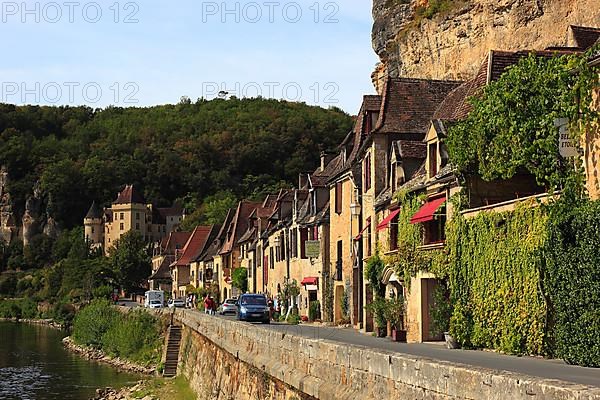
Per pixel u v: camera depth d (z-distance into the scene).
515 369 18.50
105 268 139.50
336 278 49.62
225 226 99.75
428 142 32.50
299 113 192.75
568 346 20.78
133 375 58.19
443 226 30.83
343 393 15.21
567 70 23.00
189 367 47.12
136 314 70.50
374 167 39.78
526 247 23.80
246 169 187.00
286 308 60.59
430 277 31.23
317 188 55.88
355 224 44.84
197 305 90.12
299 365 18.70
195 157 199.38
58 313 123.69
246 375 25.95
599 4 45.19
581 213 20.73
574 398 8.94
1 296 168.88
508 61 31.98
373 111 42.72
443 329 28.72
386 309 34.78
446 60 59.38
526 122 24.38
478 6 55.25
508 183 28.17
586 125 21.84
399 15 67.12
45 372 60.69
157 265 140.25
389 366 13.41
